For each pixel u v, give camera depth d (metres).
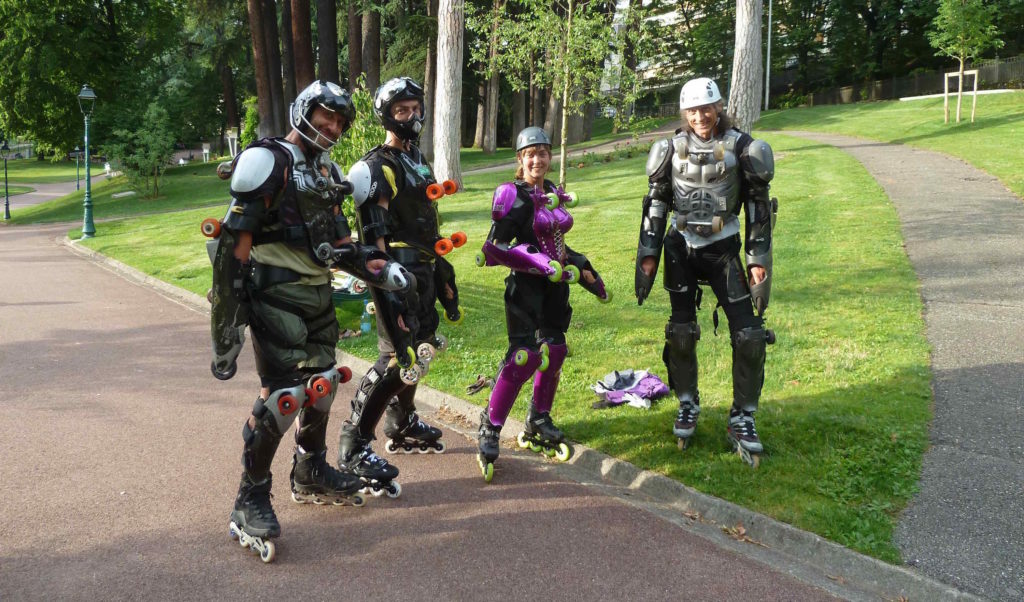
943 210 12.43
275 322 3.42
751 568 3.49
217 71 52.12
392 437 4.86
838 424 4.80
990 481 4.10
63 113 37.88
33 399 6.08
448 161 20.17
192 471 4.57
